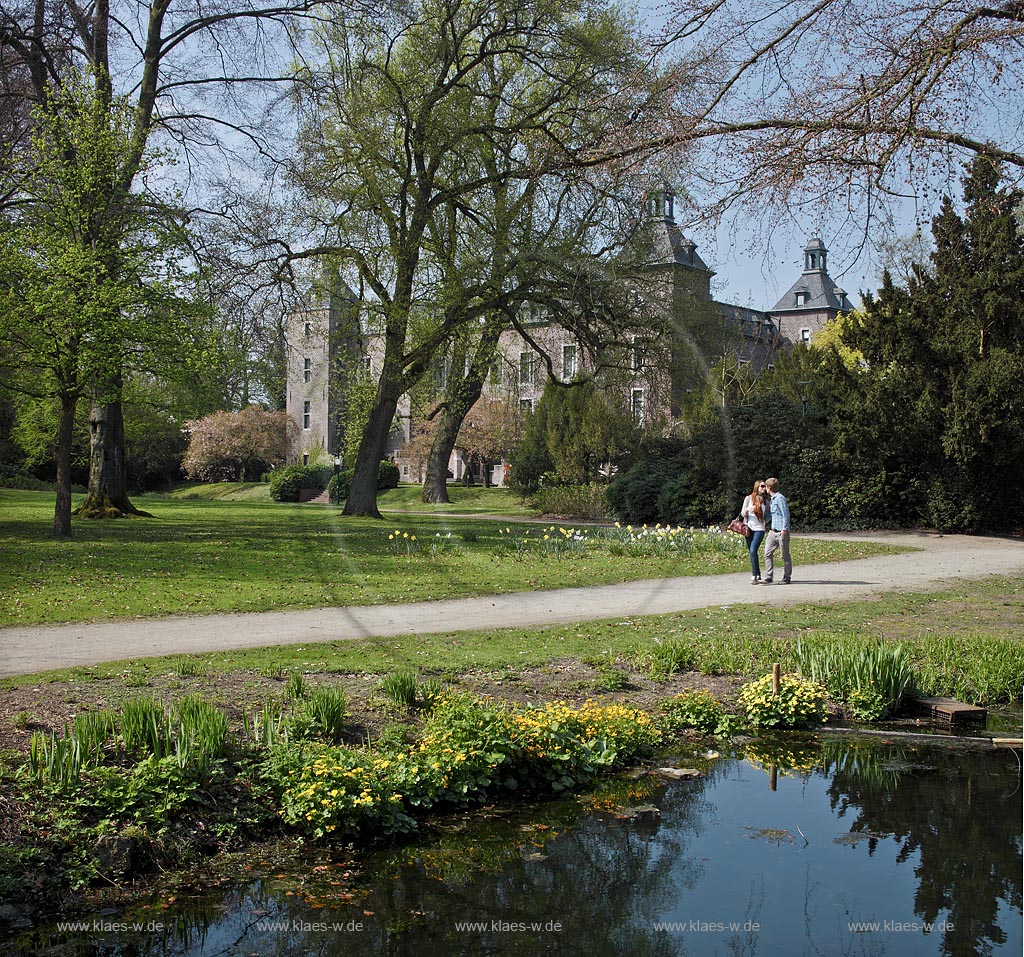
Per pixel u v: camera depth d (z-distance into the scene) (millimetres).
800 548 20188
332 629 9914
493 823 5457
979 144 8375
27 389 19125
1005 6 8055
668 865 4797
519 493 39219
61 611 10555
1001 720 7703
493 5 22828
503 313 22969
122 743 5508
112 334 17391
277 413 53125
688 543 19047
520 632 9922
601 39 20469
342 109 22453
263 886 4609
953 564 17422
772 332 33812
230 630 9711
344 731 6223
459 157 22875
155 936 4090
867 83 8297
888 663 8016
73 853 4578
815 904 4297
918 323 23391
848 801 5801
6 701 6293
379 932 4113
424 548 18969
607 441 31578
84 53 22797
